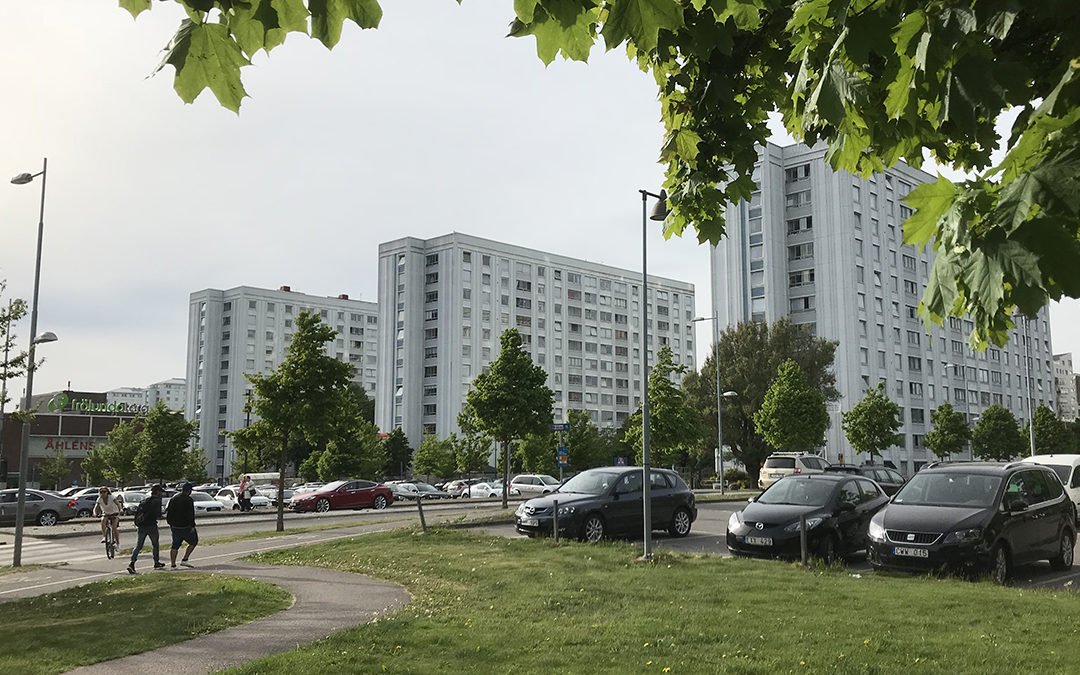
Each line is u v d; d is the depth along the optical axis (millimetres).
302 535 21953
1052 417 72188
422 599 10656
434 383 97312
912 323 77688
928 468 14031
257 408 24844
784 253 74938
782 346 61062
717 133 4188
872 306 73062
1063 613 8531
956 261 2115
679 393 41750
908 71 2244
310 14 2443
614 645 7285
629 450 80312
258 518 34000
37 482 85375
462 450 74938
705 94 3879
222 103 2586
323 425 24969
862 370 71000
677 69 3998
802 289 73938
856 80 2283
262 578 13281
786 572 11852
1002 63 2031
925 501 12945
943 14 2072
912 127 2518
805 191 74688
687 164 4461
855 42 2199
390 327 100125
